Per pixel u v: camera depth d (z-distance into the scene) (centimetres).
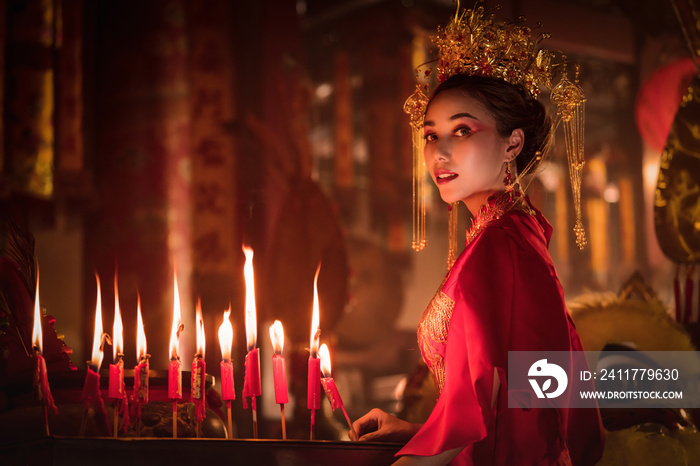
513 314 155
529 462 152
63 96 529
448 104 177
